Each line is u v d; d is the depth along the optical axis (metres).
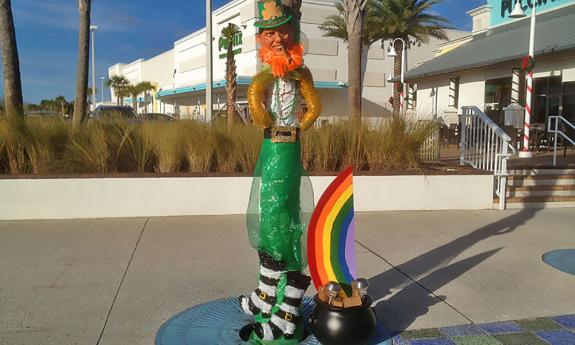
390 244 6.26
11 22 9.30
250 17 32.31
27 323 3.87
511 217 7.87
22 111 9.02
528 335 3.76
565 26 15.52
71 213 7.40
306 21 33.72
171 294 4.50
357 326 3.43
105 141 7.96
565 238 6.60
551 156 12.83
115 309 4.16
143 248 5.94
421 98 24.20
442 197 8.38
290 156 3.54
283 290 3.62
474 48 19.88
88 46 11.52
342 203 3.72
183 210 7.68
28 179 7.26
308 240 3.63
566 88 15.37
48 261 5.41
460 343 3.63
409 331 3.82
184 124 8.66
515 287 4.79
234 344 3.54
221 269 5.20
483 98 19.50
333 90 35.03
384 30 25.78
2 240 6.23
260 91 3.49
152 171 8.23
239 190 7.75
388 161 8.59
